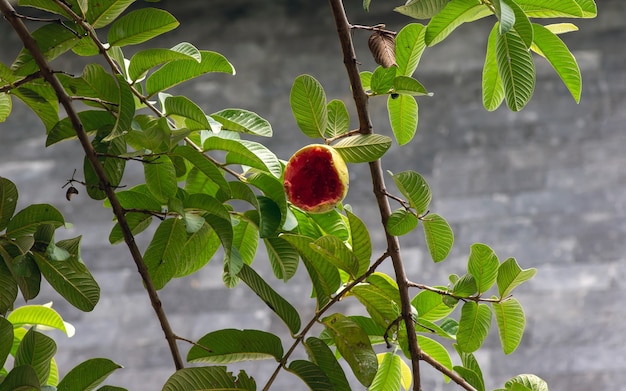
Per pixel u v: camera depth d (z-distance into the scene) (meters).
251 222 1.75
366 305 1.81
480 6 1.73
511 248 4.98
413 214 1.75
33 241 1.70
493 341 4.71
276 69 5.92
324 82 5.81
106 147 1.76
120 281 5.17
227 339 1.74
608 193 5.10
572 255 4.92
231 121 1.75
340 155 1.73
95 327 5.01
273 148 5.59
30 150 5.81
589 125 5.37
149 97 1.77
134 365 4.86
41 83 1.78
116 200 1.71
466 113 5.56
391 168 5.42
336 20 1.72
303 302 4.97
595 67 5.55
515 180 5.25
